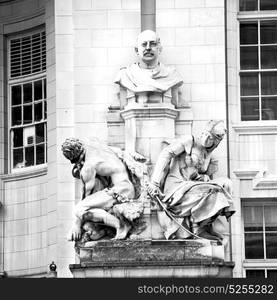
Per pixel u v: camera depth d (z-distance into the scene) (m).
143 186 45.50
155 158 46.16
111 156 45.84
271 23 48.91
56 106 47.97
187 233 45.19
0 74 52.03
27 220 50.97
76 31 47.56
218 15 47.47
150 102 46.41
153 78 46.47
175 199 45.25
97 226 45.47
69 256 46.88
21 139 51.75
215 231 45.66
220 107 47.00
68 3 47.94
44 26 51.44
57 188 47.31
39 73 51.59
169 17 47.50
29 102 51.72
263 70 48.66
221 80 47.16
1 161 51.66
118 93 47.16
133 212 45.22
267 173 47.75
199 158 45.72
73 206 47.00
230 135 47.91
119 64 47.41
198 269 44.56
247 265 47.84
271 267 47.81
